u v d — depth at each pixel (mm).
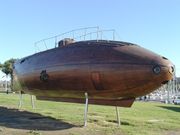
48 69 23906
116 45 21375
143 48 21219
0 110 29594
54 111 30344
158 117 30672
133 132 19688
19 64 30844
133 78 19781
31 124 21109
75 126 20844
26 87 28812
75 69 21703
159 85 19953
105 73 20422
